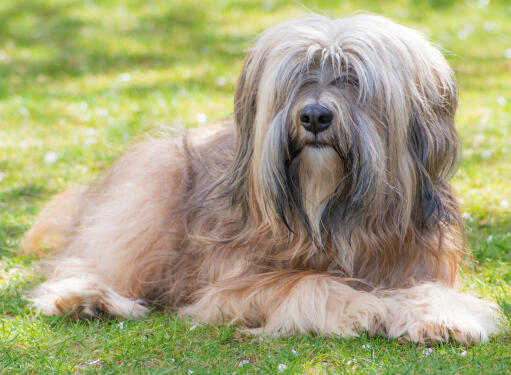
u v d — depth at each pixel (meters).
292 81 3.68
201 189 4.39
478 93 10.40
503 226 5.62
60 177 6.95
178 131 5.12
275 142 3.70
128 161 4.98
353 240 3.87
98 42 15.05
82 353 3.65
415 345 3.64
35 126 8.91
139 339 3.78
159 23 16.80
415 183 3.83
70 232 5.16
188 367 3.48
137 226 4.52
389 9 17.05
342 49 3.70
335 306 3.77
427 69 3.85
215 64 12.86
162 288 4.50
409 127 3.78
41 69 12.82
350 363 3.45
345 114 3.60
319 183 3.78
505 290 4.46
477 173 6.82
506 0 17.28
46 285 4.42
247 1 18.42
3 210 6.11
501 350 3.57
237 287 3.97
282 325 3.79
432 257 4.02
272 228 3.89
